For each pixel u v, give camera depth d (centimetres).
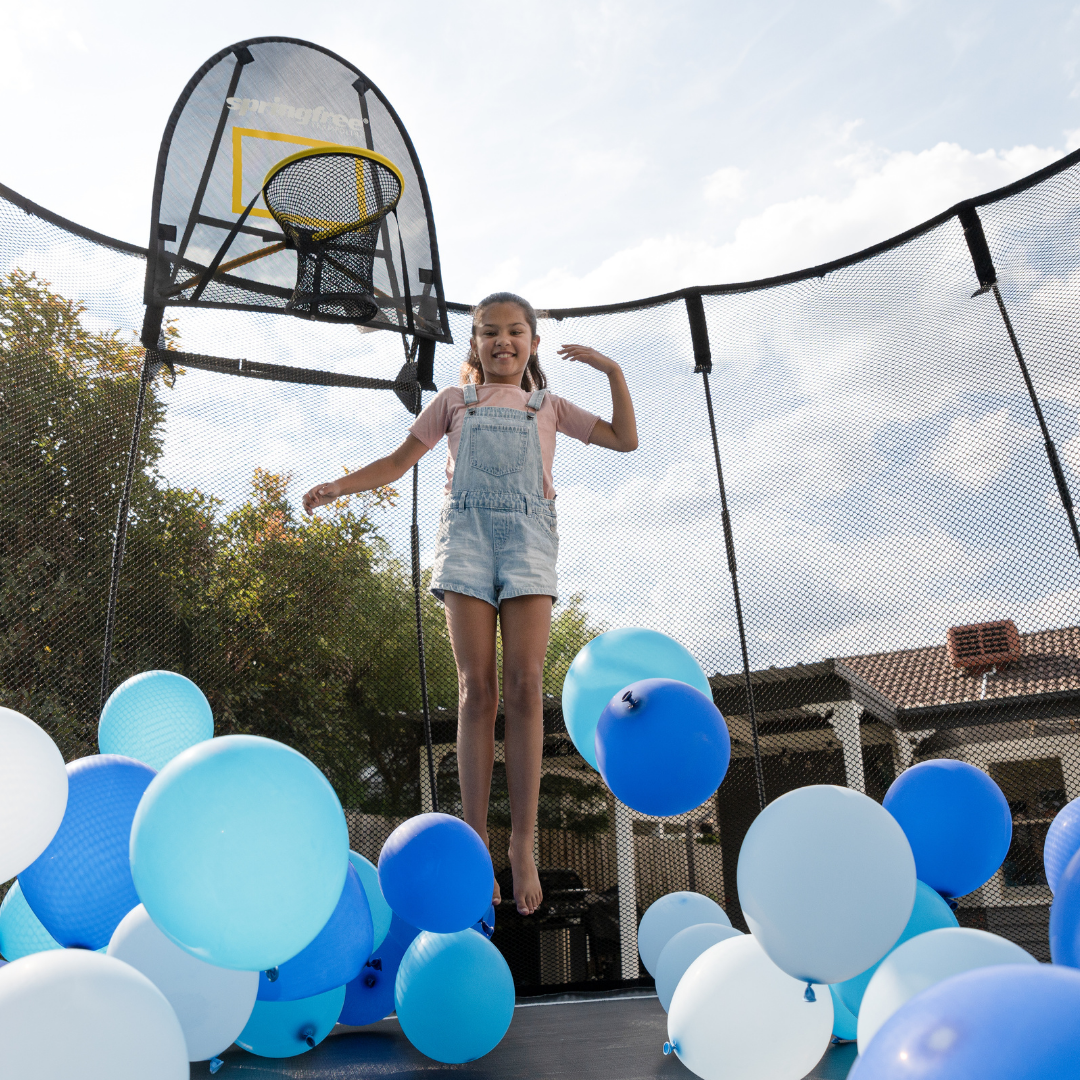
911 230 274
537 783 165
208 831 88
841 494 268
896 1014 52
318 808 95
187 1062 76
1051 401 239
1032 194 252
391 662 274
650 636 171
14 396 237
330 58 266
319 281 234
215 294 243
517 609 179
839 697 255
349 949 122
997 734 236
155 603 249
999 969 52
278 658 261
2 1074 64
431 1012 126
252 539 265
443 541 186
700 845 257
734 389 288
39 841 103
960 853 138
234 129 251
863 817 96
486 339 206
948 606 248
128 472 234
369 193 236
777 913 92
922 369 264
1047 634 233
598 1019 177
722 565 275
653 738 133
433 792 244
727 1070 96
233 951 90
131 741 161
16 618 227
